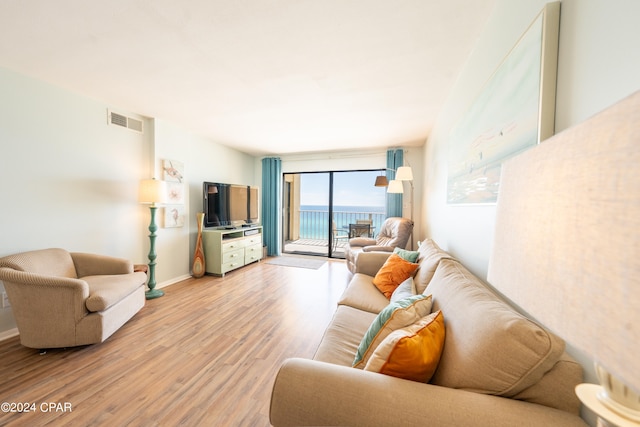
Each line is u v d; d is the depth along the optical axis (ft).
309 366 2.69
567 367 2.21
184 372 5.36
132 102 8.90
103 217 8.95
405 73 6.75
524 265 1.36
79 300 5.93
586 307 0.89
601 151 0.88
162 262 11.05
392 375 2.71
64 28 5.08
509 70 3.58
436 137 10.05
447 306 3.62
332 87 7.60
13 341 6.48
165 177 10.93
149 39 5.43
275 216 17.61
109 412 4.31
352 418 2.31
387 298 6.45
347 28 5.06
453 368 2.68
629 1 1.83
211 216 13.10
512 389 2.30
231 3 4.42
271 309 8.67
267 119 10.55
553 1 2.74
